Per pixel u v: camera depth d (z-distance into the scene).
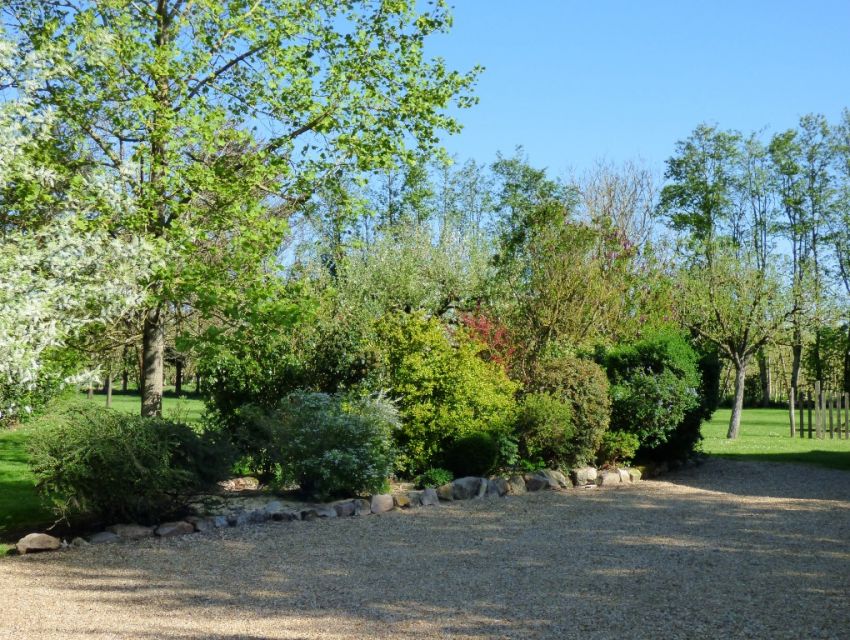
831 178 36.19
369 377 11.97
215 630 5.12
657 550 7.51
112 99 10.48
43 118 7.89
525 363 15.58
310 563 7.07
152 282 10.37
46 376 9.38
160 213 10.88
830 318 22.72
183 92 10.63
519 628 5.16
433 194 36.03
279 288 11.09
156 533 8.32
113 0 10.28
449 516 9.50
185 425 8.99
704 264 23.81
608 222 18.58
